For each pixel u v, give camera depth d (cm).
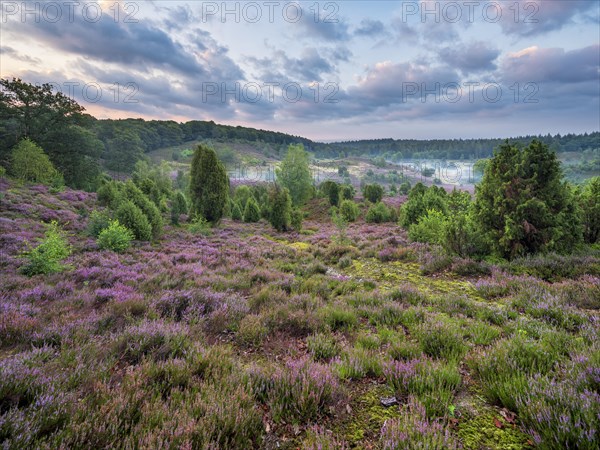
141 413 248
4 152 4091
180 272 942
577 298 553
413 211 1945
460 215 1045
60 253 977
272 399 279
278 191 2670
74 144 5009
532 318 499
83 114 5331
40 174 3575
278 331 492
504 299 610
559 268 738
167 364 327
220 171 2741
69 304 607
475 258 942
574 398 241
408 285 738
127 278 841
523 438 236
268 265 1123
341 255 1323
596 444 195
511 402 271
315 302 628
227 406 250
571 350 349
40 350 356
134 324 476
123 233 1406
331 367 337
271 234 2480
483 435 240
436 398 271
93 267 940
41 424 217
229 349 401
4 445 189
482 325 462
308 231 2627
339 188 4562
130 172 9281
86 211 2312
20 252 1137
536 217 853
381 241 1475
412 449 208
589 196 1033
